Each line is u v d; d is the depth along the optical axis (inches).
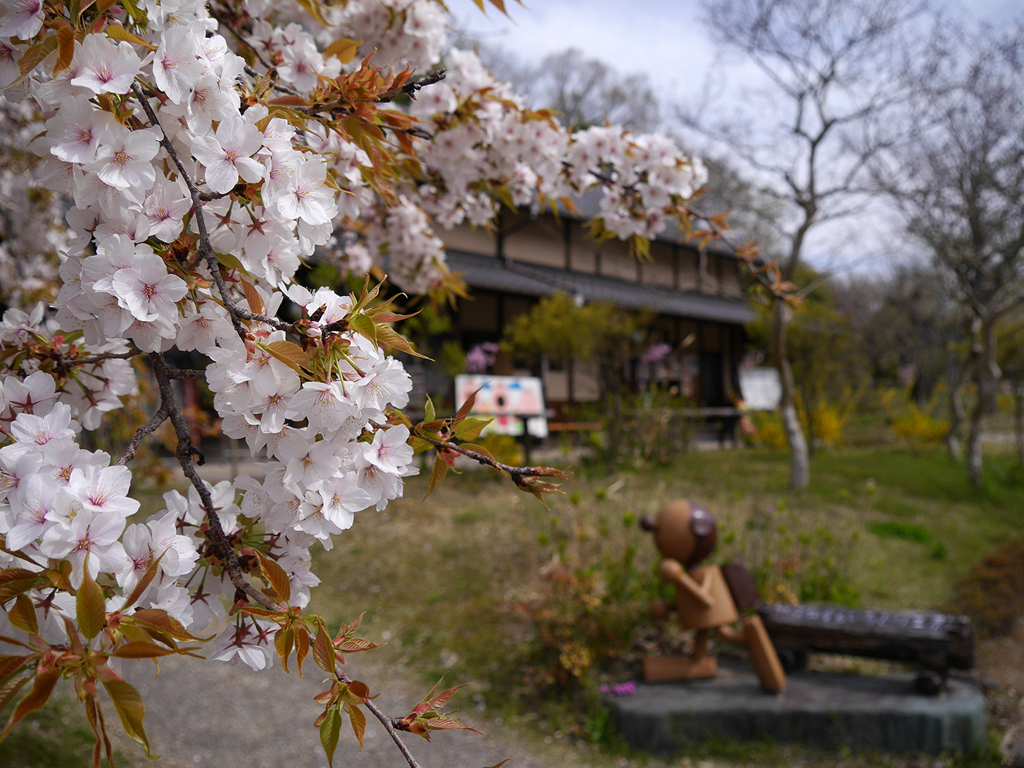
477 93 83.7
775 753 126.5
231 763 121.6
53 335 49.3
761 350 744.3
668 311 584.1
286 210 34.4
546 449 494.9
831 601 182.1
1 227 201.9
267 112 35.3
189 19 35.0
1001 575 210.8
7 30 31.1
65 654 24.5
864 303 935.0
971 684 143.6
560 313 422.6
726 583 146.9
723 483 353.1
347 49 57.6
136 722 23.6
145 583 27.2
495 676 157.1
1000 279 360.5
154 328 33.1
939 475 407.2
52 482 27.1
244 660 34.8
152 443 219.0
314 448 32.4
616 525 226.1
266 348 30.3
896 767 122.6
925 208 342.6
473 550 232.1
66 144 30.6
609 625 155.6
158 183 33.1
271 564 31.4
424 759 127.9
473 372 438.3
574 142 90.7
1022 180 333.1
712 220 97.5
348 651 32.1
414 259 112.7
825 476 392.5
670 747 130.0
